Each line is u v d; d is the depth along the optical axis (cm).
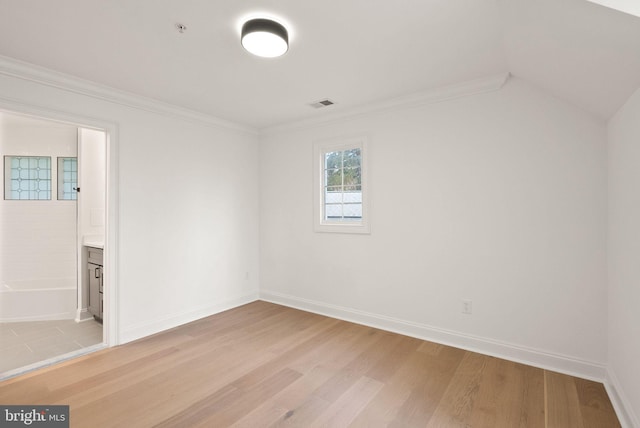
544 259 249
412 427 182
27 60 231
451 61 235
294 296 405
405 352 276
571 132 237
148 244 316
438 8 171
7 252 379
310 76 262
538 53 193
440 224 295
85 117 271
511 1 155
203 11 174
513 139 260
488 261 272
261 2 167
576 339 237
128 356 268
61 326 350
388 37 202
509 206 262
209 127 375
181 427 180
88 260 374
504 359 263
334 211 375
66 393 213
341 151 369
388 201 326
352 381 230
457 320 288
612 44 142
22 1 163
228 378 233
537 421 187
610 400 206
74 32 195
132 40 205
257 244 439
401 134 317
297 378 233
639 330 169
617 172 203
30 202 390
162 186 328
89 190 380
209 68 247
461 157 284
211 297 377
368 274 341
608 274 224
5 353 279
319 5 169
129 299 301
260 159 439
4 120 390
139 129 309
